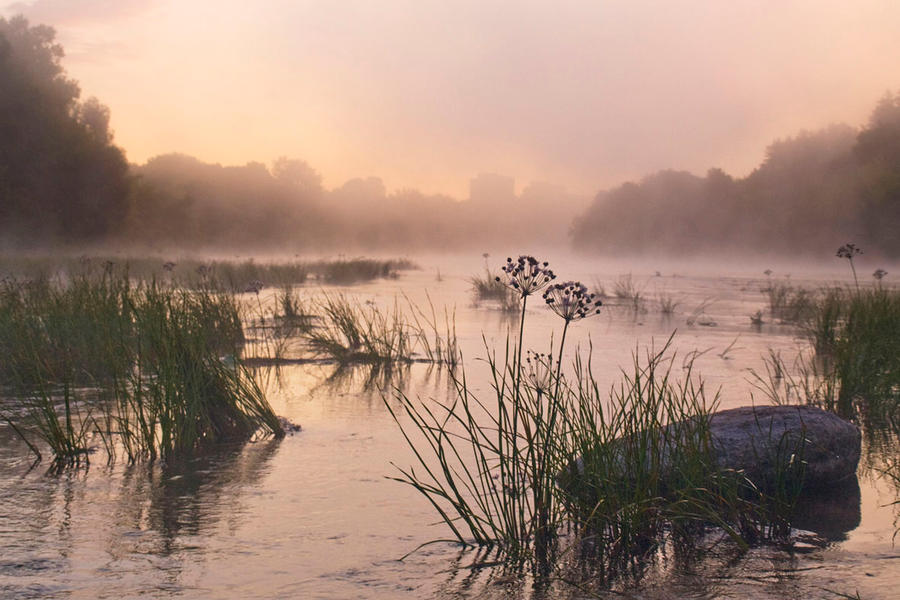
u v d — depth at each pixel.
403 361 10.43
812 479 5.07
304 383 8.73
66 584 3.42
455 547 3.98
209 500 4.63
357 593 3.40
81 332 8.66
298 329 13.62
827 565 3.79
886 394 7.25
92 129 59.03
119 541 3.95
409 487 4.95
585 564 3.78
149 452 5.66
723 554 3.92
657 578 3.62
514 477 4.18
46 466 5.29
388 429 6.50
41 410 6.78
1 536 3.97
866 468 5.51
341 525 4.25
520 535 4.10
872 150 69.50
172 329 7.38
